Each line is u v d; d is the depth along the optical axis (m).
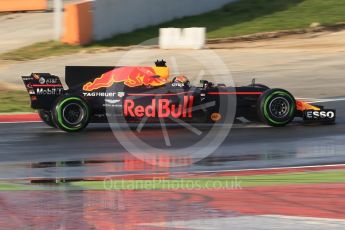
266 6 113.19
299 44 93.31
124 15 101.00
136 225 21.88
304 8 111.12
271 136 40.41
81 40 93.62
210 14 111.44
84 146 37.91
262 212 23.36
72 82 42.53
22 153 36.16
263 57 85.69
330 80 71.44
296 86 68.62
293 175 29.94
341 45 91.75
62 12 105.25
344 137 39.88
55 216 23.06
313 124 44.81
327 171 30.77
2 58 87.00
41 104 42.06
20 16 112.31
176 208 24.09
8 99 61.38
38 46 92.88
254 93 43.00
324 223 21.83
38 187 27.95
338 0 114.56
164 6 107.19
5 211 23.81
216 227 21.53
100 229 21.42
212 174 30.42
